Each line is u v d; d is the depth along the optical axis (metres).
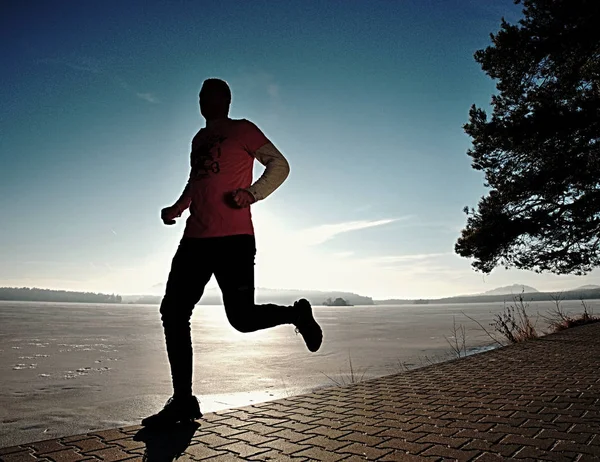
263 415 3.09
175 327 2.77
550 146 13.35
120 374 7.33
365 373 7.36
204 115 2.95
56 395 5.53
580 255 13.82
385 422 2.88
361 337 16.33
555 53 12.58
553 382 4.25
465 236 14.95
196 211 2.68
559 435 2.50
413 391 3.97
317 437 2.56
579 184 13.76
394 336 16.58
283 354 10.76
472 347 11.52
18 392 5.72
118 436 2.58
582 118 12.24
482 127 13.79
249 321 2.57
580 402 3.34
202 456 2.24
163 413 2.76
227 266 2.60
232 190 2.65
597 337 9.06
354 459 2.19
